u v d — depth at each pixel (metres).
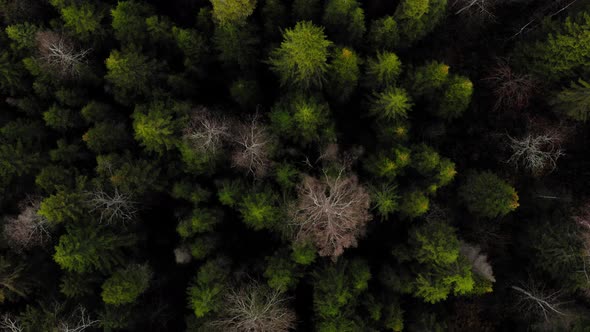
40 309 20.75
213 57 22.80
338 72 20.25
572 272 21.25
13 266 20.27
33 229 20.20
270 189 20.22
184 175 21.94
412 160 21.03
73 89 22.34
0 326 20.31
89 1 22.00
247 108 22.92
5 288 20.22
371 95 22.48
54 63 21.08
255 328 19.28
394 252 21.30
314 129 20.34
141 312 21.97
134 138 21.56
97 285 21.42
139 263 21.64
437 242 19.62
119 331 21.23
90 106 21.22
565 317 21.67
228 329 19.38
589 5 21.16
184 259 21.22
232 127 21.30
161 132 19.52
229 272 21.16
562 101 22.44
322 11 21.91
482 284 21.41
